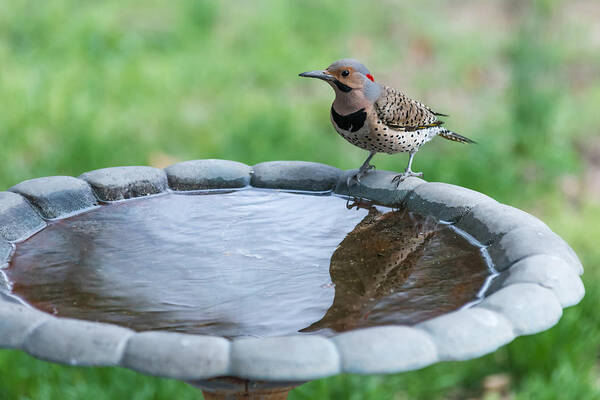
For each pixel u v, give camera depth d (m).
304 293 4.28
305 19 16.91
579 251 9.69
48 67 13.71
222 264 4.68
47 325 3.45
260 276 4.52
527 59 13.57
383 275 4.51
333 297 4.22
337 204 5.80
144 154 11.20
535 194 11.07
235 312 4.05
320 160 11.38
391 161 11.45
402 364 3.30
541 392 7.52
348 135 6.42
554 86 13.62
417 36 16.70
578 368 7.79
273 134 12.02
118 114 12.39
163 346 3.29
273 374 3.22
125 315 4.01
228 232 5.23
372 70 15.13
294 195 5.99
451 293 4.21
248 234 5.20
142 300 4.19
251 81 14.34
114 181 5.71
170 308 4.10
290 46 15.66
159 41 15.46
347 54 15.67
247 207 5.71
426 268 4.59
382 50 16.06
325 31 16.66
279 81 14.41
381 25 17.23
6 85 12.62
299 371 3.22
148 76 13.78
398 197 5.70
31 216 5.22
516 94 12.95
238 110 12.89
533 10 17.41
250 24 16.48
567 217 10.53
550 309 3.70
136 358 3.29
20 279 4.45
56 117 11.91
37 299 4.19
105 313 4.03
